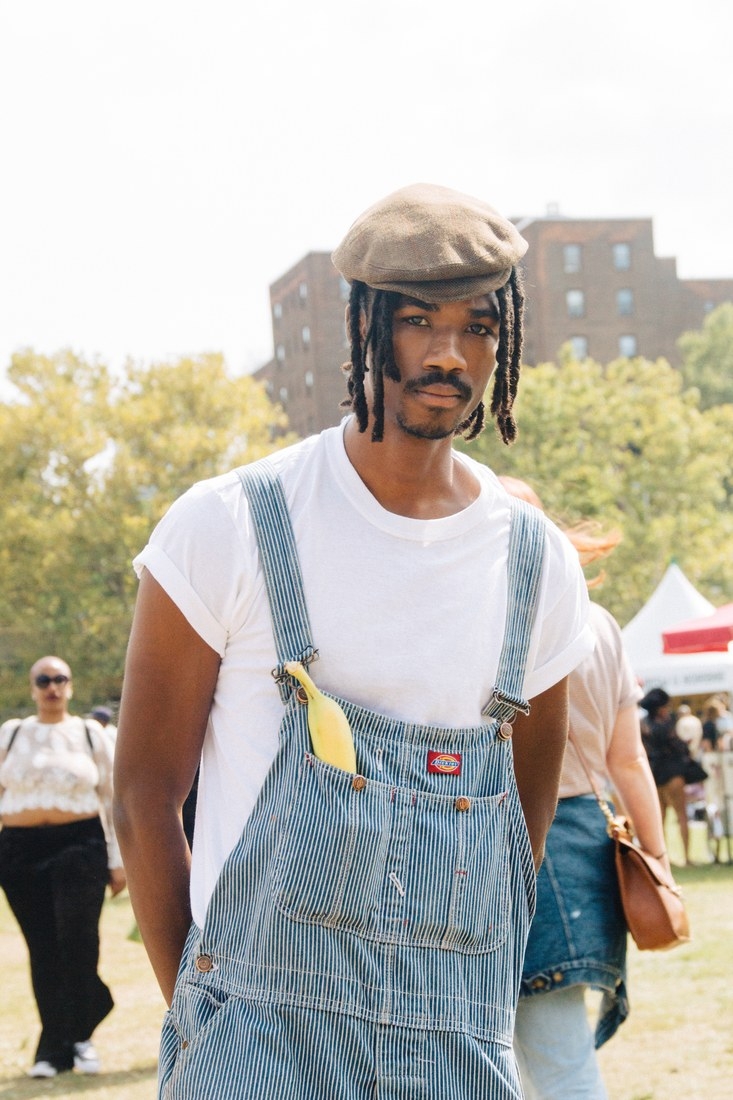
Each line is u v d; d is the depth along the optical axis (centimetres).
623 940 338
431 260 195
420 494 206
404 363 200
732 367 8069
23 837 668
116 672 4209
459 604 203
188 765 204
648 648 1777
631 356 7944
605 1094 326
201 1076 183
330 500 202
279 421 4509
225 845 197
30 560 4181
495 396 214
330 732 190
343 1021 185
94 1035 734
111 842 679
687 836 1413
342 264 204
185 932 203
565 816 338
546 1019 326
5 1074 660
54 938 664
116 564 4197
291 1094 180
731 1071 559
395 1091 186
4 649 4544
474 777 200
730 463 4753
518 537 212
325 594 197
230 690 200
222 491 201
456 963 194
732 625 1591
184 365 4334
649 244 7981
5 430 4181
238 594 197
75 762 674
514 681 207
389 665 197
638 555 4412
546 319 7862
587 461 4397
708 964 808
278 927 186
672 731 1425
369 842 188
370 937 188
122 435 4278
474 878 196
